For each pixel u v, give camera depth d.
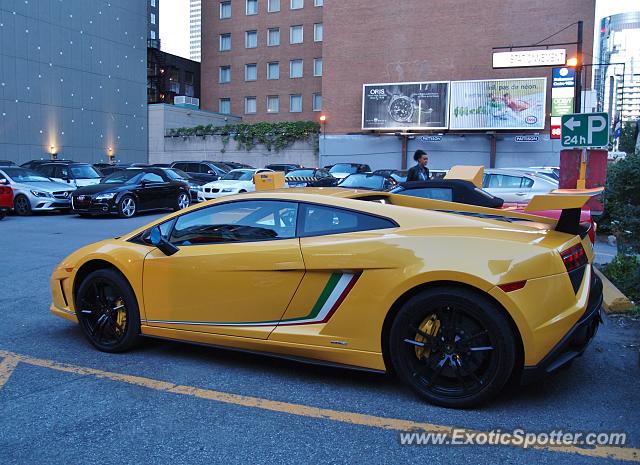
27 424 3.57
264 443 3.32
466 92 31.89
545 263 3.61
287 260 4.11
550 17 31.58
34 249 10.48
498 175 12.39
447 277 3.64
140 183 17.16
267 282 4.19
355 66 35.25
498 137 32.22
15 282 7.72
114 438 3.38
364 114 33.88
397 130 33.56
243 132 38.72
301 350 4.10
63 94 33.75
